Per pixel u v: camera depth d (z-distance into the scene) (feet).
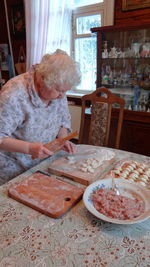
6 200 2.85
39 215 2.58
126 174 3.42
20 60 12.51
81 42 10.29
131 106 8.14
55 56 3.30
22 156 3.92
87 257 2.04
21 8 11.21
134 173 3.44
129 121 7.79
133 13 7.91
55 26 9.66
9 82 3.56
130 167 3.60
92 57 10.21
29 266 1.95
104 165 3.66
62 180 3.34
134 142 7.84
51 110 3.96
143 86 7.95
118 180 3.15
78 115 10.30
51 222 2.48
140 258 2.03
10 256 2.04
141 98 8.04
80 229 2.38
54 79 3.11
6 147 3.38
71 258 2.03
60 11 9.39
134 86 8.18
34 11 9.70
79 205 2.78
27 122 3.67
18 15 11.51
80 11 9.68
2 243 2.18
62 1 9.24
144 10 7.59
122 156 4.19
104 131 5.62
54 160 4.04
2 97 3.35
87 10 9.43
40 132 3.99
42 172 3.51
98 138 5.75
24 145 3.29
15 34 12.11
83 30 9.98
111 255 2.06
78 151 4.23
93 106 5.72
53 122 4.21
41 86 3.45
